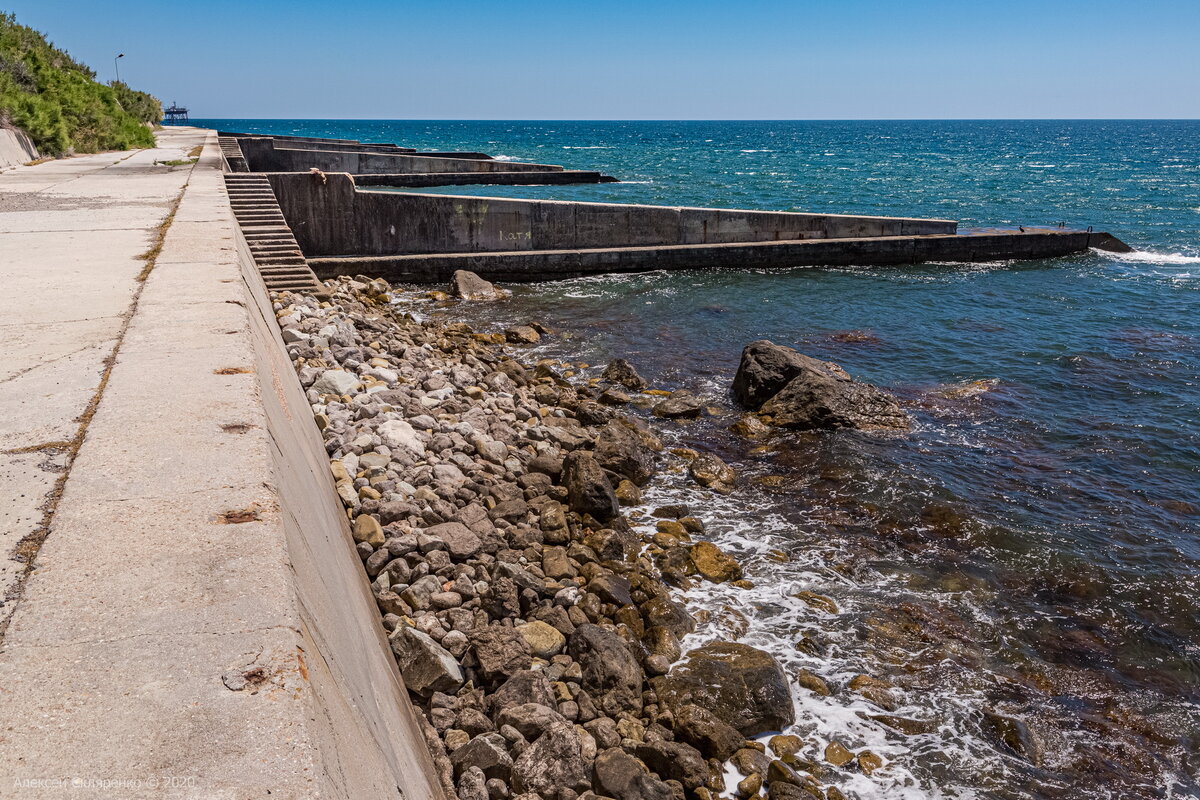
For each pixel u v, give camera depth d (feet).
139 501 9.68
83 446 11.24
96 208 40.63
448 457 27.40
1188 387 44.04
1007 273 79.51
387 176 138.31
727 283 72.28
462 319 57.11
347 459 24.16
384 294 60.95
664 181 192.03
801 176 219.82
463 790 13.92
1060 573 25.35
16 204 42.11
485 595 19.76
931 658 21.01
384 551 20.02
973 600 23.76
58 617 7.44
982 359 49.14
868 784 16.70
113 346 16.35
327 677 7.80
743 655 19.58
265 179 61.72
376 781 7.68
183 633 7.27
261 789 5.66
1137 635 22.40
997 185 196.34
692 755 16.06
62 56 126.93
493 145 399.03
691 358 48.34
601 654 18.16
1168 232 114.42
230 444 11.44
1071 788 16.97
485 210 72.02
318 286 50.55
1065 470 33.09
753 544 26.63
